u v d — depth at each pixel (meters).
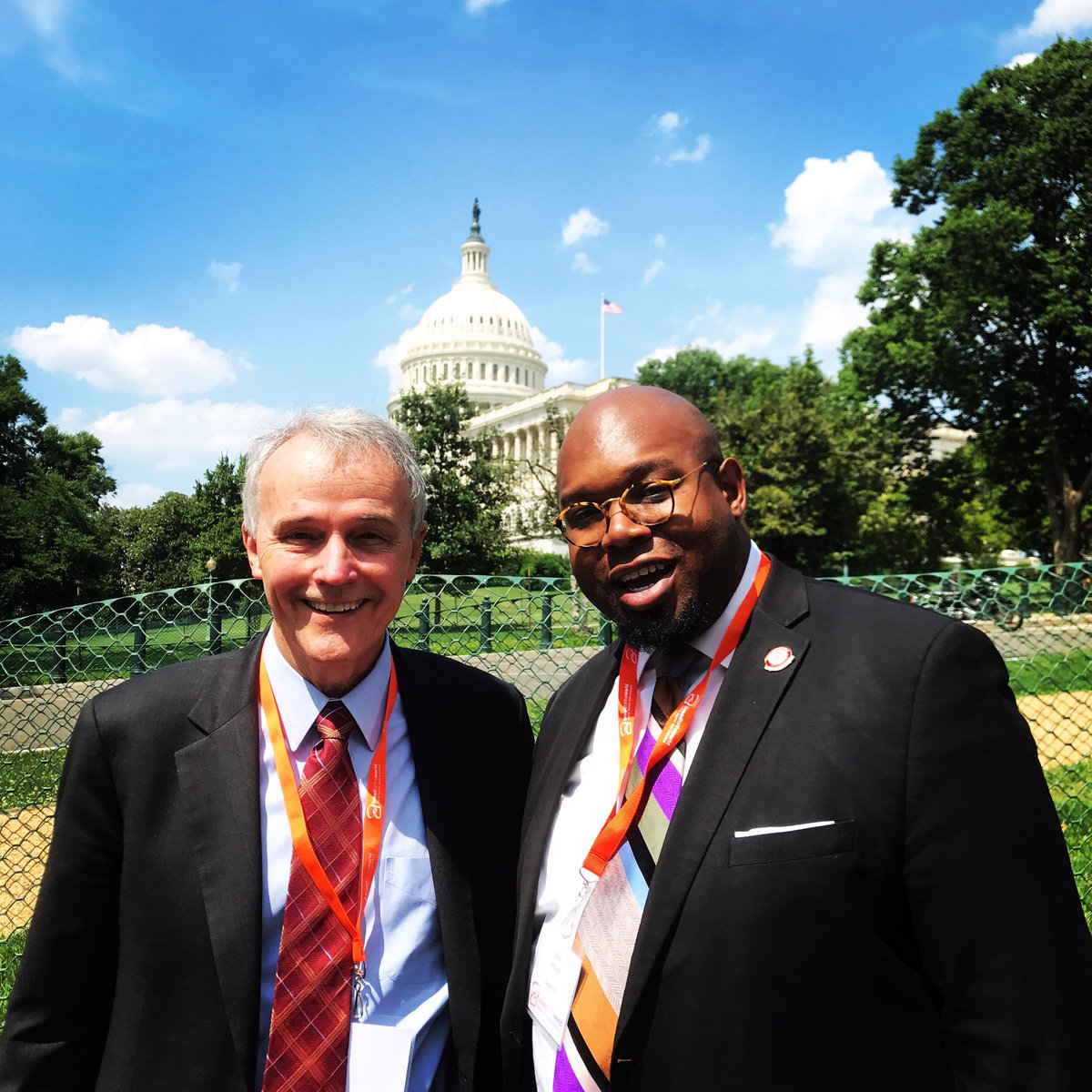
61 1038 2.21
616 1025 1.92
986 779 1.82
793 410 34.34
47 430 39.91
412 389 33.66
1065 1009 1.70
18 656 6.30
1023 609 5.22
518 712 2.83
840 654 2.02
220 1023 2.11
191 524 36.81
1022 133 32.62
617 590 2.17
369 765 2.43
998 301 31.59
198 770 2.28
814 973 1.77
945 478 37.94
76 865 2.26
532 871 2.31
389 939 2.29
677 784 2.08
